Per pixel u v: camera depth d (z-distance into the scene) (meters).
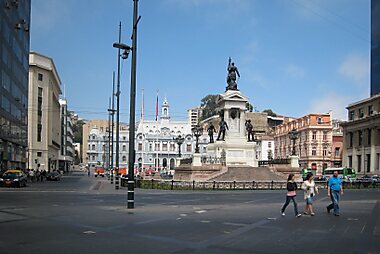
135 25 19.25
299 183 40.28
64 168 123.12
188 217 15.47
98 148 143.38
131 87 19.05
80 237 10.89
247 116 125.12
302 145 96.44
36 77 83.38
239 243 10.32
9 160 54.62
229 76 53.03
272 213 17.27
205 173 43.53
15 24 56.25
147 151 140.38
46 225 12.95
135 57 19.25
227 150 49.25
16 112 58.19
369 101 77.94
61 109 124.00
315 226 13.46
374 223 14.30
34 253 8.97
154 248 9.57
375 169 74.62
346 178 63.22
